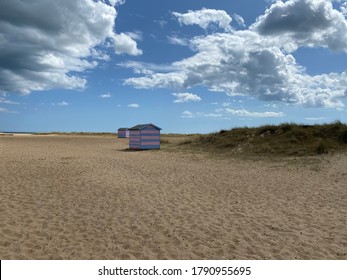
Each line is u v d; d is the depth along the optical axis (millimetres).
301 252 5746
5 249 5711
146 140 27484
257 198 9711
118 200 9266
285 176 13461
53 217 7578
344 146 17812
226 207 8695
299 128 21641
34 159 18578
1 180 11711
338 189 10805
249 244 6105
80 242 6102
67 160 18453
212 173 14359
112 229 6832
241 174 14102
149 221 7398
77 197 9531
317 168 14633
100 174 13570
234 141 23109
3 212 7840
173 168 15820
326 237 6449
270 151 19422
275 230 6871
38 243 6012
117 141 41188
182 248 5906
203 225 7160
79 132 76000
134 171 14656
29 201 8953
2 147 28297
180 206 8734
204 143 25500
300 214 8039
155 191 10523
